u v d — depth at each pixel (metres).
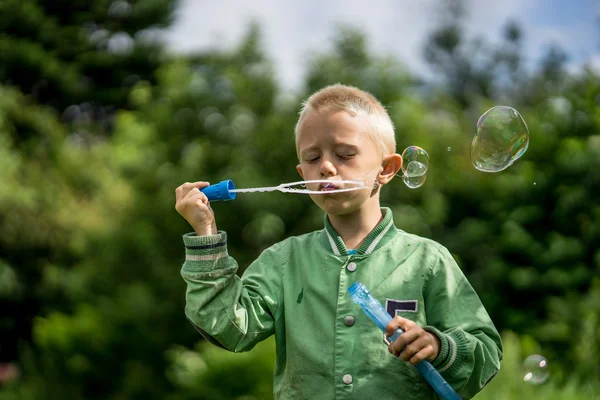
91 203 10.80
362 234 1.96
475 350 1.78
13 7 13.88
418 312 1.86
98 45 15.47
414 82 9.23
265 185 7.63
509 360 4.62
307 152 1.93
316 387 1.83
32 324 10.81
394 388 1.79
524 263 6.62
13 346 10.80
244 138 8.04
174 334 7.66
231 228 7.70
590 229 6.29
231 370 5.52
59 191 10.85
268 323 1.93
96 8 15.25
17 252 10.69
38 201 10.66
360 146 1.90
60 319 7.80
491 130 2.44
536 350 5.50
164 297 7.79
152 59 15.27
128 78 15.28
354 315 1.85
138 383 7.22
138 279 7.99
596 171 6.33
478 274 6.78
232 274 1.84
